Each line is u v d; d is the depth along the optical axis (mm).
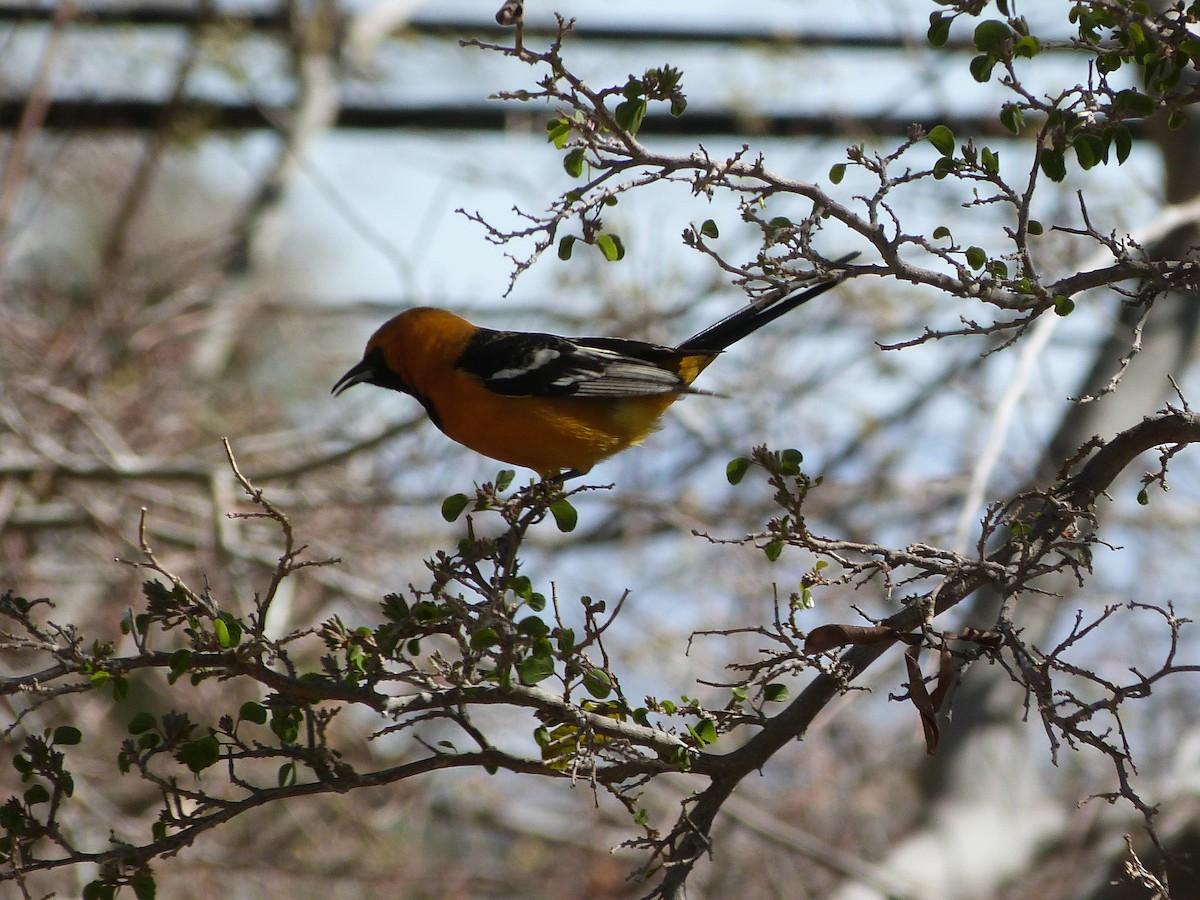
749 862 14594
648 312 15656
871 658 5996
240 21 19047
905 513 16703
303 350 19188
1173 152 13711
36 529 14320
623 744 5645
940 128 5469
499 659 5406
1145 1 5848
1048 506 5848
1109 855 13930
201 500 15633
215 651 5336
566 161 5344
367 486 15250
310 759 5535
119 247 16984
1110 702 5199
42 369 15078
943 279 5418
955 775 14430
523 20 5145
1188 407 5879
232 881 14406
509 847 17219
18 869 5246
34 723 13008
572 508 5691
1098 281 5500
